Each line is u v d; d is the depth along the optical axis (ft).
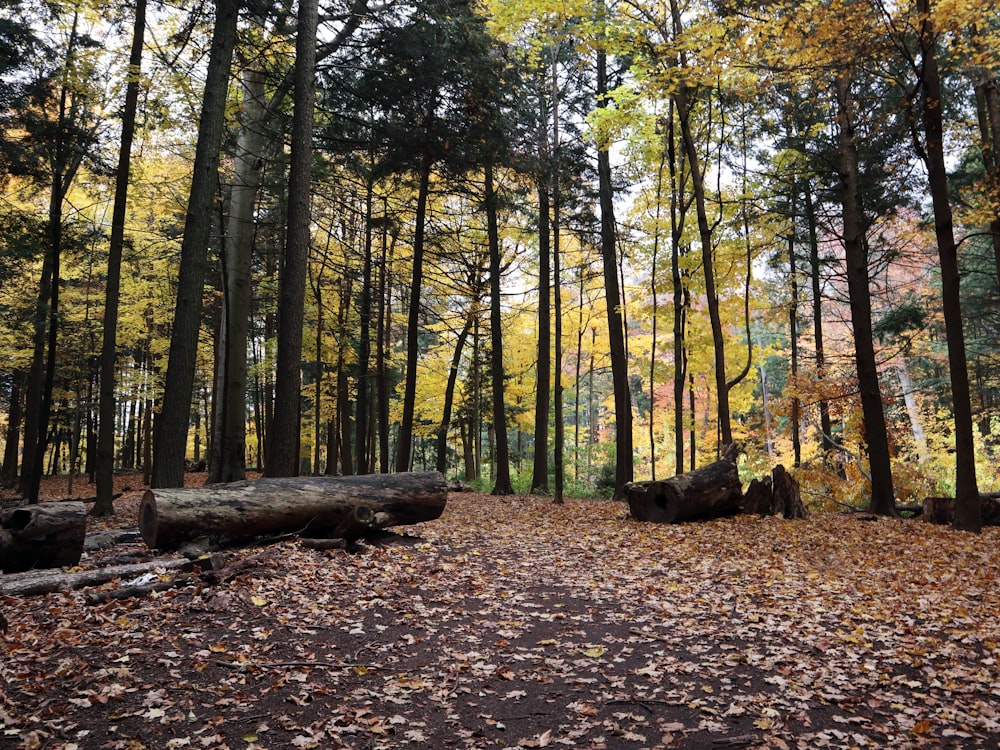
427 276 65.51
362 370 71.82
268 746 11.64
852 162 44.01
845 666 16.01
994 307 69.00
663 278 57.52
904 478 51.90
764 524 37.99
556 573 25.27
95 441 84.64
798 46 33.30
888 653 16.69
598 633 18.33
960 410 35.68
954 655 16.63
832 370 61.46
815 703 14.02
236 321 45.52
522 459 99.19
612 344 55.98
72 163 50.37
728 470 40.50
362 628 17.49
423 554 26.35
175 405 31.48
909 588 23.25
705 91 48.21
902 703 13.99
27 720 11.69
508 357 81.30
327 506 25.90
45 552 20.59
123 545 25.71
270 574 20.74
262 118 47.16
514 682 14.92
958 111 50.19
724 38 34.76
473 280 72.23
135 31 38.86
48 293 53.16
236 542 24.26
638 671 15.61
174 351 31.76
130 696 12.92
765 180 55.36
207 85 33.17
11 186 58.65
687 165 55.57
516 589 22.66
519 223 70.03
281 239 61.16
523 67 51.13
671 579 24.50
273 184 56.65
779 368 107.45
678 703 13.92
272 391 84.38
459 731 12.60
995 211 37.63
